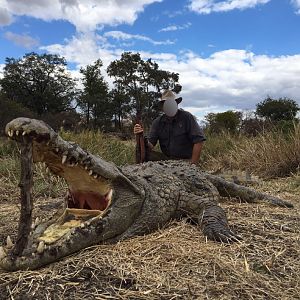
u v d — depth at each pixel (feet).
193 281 10.03
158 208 14.56
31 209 10.55
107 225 12.30
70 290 9.69
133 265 10.92
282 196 22.82
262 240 13.34
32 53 190.49
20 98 188.24
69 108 191.93
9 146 36.35
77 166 11.75
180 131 24.91
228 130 51.03
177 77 159.94
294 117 41.06
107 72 163.02
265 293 9.55
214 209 14.97
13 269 10.61
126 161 33.06
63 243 11.15
